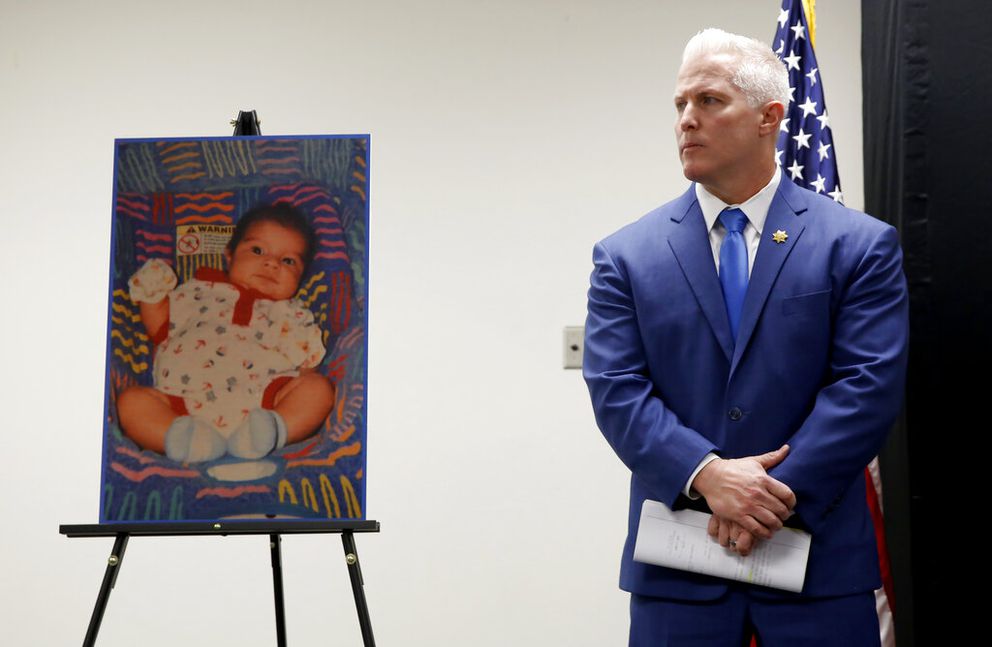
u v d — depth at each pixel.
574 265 3.59
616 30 3.64
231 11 3.74
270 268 2.25
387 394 3.60
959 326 2.53
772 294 1.81
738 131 1.84
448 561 3.54
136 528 2.16
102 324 3.66
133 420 2.23
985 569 2.49
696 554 1.75
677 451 1.76
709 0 3.61
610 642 3.48
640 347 1.88
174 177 2.28
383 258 3.64
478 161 3.64
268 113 3.70
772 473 1.72
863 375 1.73
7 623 3.60
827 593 1.72
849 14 3.52
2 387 3.67
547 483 3.54
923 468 2.55
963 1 2.58
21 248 3.71
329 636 3.54
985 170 2.54
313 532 2.14
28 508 3.62
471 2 3.69
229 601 3.57
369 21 3.71
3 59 3.77
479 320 3.60
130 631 3.58
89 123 3.73
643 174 3.59
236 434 2.21
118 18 3.76
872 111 3.06
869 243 1.82
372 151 3.67
